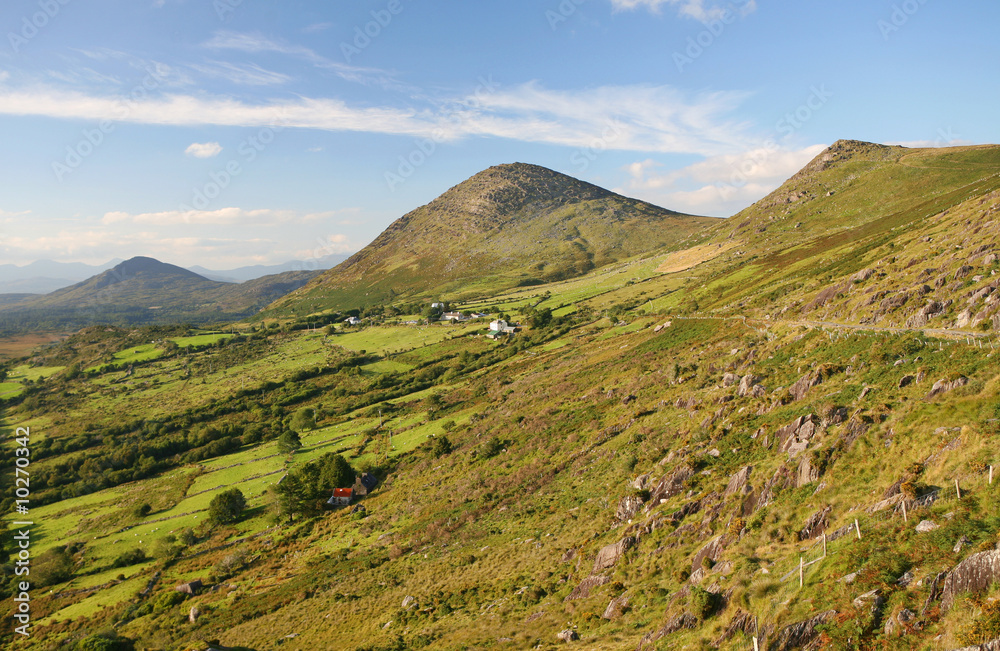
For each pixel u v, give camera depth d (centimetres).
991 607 1747
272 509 10212
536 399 12112
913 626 1923
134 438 16150
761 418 5222
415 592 5538
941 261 7462
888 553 2334
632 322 18488
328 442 13912
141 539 9669
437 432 12606
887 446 3397
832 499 3247
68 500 12369
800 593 2480
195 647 4556
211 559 8544
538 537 5738
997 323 5169
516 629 3872
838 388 5059
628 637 3141
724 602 2803
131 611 7088
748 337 9275
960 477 2616
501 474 8362
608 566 4241
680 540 4003
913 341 5338
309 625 5550
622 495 5544
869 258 11400
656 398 8406
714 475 4631
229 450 14712
